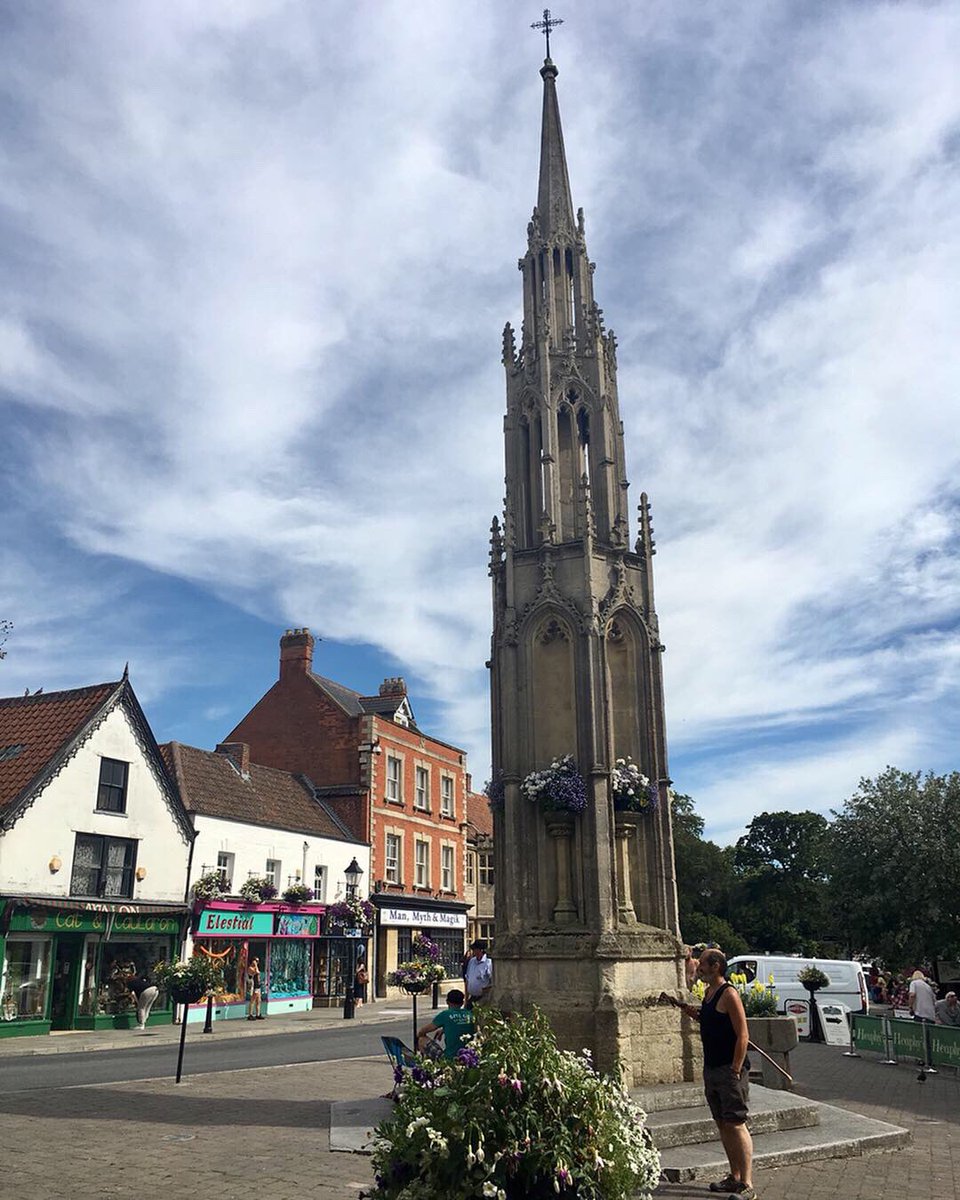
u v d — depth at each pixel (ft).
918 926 127.75
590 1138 18.97
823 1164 33.73
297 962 115.03
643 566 49.49
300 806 132.87
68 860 86.28
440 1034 38.19
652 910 44.96
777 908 227.40
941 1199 28.73
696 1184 30.14
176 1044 76.89
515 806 45.34
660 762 46.70
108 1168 30.30
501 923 44.96
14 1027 77.71
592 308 53.36
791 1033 51.21
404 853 148.66
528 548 49.39
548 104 58.49
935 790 133.59
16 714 95.61
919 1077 59.16
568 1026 40.42
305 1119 39.09
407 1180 18.60
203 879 99.76
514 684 46.96
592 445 51.34
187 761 115.65
